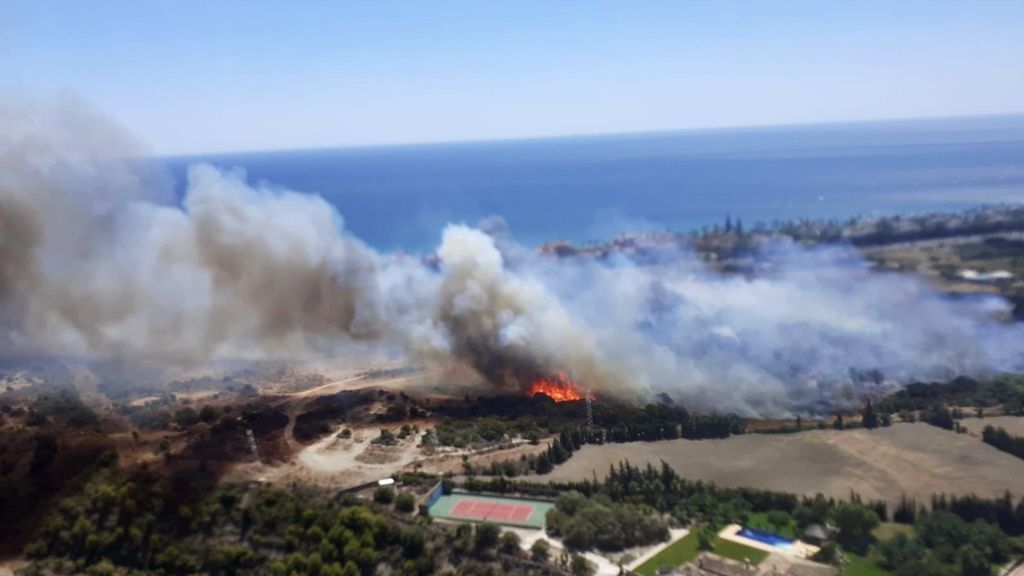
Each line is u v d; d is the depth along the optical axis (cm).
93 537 12250
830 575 11006
